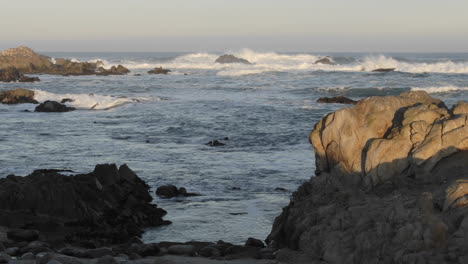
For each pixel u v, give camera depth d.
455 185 10.32
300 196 13.45
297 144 30.98
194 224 17.28
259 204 19.38
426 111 13.65
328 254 10.41
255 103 51.94
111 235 15.84
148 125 39.06
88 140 32.88
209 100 55.19
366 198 11.77
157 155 28.25
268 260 11.55
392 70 92.25
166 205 19.52
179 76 93.75
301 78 80.75
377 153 13.13
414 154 12.58
